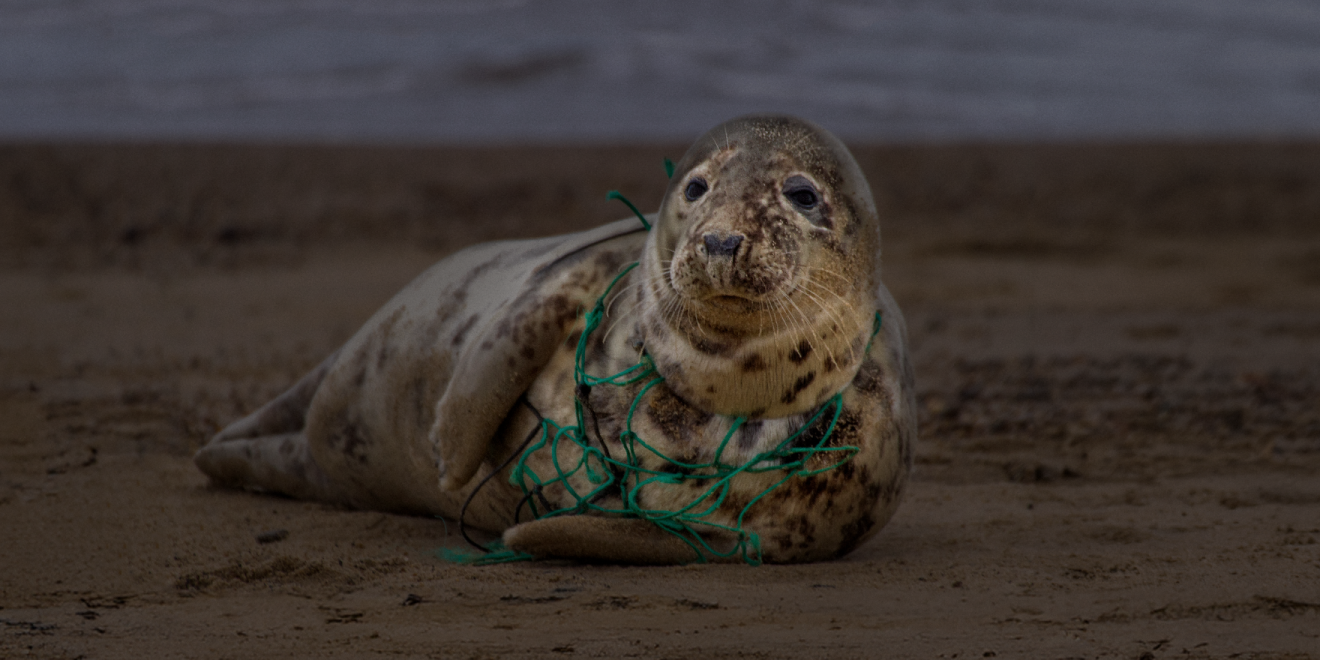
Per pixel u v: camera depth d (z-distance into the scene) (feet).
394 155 199.00
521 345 45.52
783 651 37.24
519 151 205.98
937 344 107.34
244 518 53.21
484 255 52.47
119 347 96.32
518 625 39.47
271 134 226.99
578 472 45.52
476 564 46.42
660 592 42.65
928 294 133.90
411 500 53.57
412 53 297.33
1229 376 93.50
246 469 57.72
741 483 44.29
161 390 80.74
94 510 53.36
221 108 249.55
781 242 40.29
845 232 42.22
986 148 221.05
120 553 47.60
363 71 283.59
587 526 44.96
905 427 47.06
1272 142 236.02
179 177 176.96
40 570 45.32
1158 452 70.49
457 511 51.26
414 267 139.64
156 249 143.64
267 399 79.05
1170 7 411.95
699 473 44.06
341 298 123.13
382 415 52.21
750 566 45.70
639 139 229.86
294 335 104.68
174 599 42.39
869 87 288.71
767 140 42.32
